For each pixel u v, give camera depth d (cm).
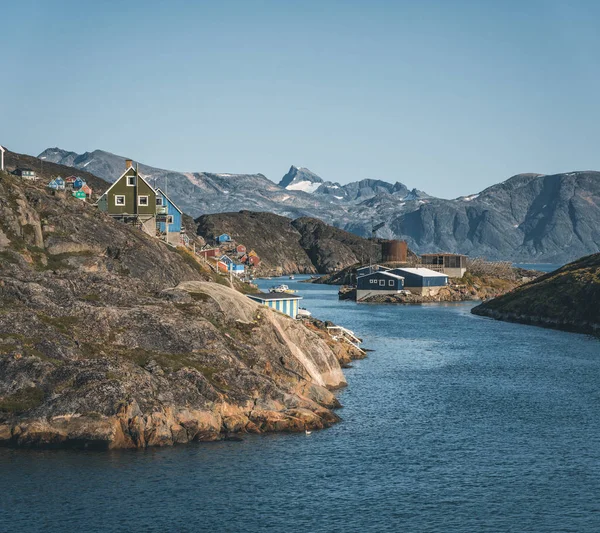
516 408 7650
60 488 4975
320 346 8544
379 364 10262
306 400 6862
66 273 7581
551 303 16262
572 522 4772
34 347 6106
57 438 5575
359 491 5191
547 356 11275
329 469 5575
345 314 18188
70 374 5841
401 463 5781
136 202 13862
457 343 12712
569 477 5562
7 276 7000
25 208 9756
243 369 6669
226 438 6031
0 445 5566
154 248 11681
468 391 8469
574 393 8438
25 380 5794
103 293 7269
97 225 10925
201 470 5388
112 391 5731
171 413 5900
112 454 5538
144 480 5159
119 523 4578
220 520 4669
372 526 4659
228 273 16250
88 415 5612
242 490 5109
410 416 7206
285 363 7644
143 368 6200
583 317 15012
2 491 4894
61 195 11188
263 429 6331
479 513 4884
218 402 6188
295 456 5797
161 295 7656
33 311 6488
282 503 4944
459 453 6072
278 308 11156
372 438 6388
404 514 4844
